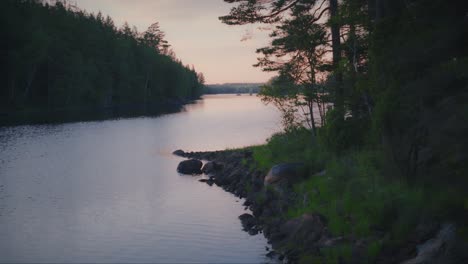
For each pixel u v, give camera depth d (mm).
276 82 21375
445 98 8734
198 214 13906
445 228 8312
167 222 13047
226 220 13148
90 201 15922
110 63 107000
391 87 10117
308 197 12492
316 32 19969
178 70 143250
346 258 8609
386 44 10242
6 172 22297
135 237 11672
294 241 10367
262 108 99938
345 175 12891
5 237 11805
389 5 11398
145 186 18641
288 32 20781
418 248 8250
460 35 8227
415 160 10523
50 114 71500
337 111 16812
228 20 21703
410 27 9453
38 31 78812
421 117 9547
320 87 19641
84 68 89000
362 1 16188
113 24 130125
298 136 21016
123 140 38156
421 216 9102
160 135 42219
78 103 91875
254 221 12742
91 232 12188
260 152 21078
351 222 9945
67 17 101062
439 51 8477
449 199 8664
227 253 10305
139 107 105812
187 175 21500
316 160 15859
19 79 80875
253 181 16938
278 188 14391
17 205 15359
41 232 12227
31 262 9977
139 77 119312
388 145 11219
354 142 15852
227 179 19062
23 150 31219
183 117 69500
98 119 63812
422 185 10188
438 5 8516
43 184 19094
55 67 84500
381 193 10406
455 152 8516
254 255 10133
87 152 30484
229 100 181625
